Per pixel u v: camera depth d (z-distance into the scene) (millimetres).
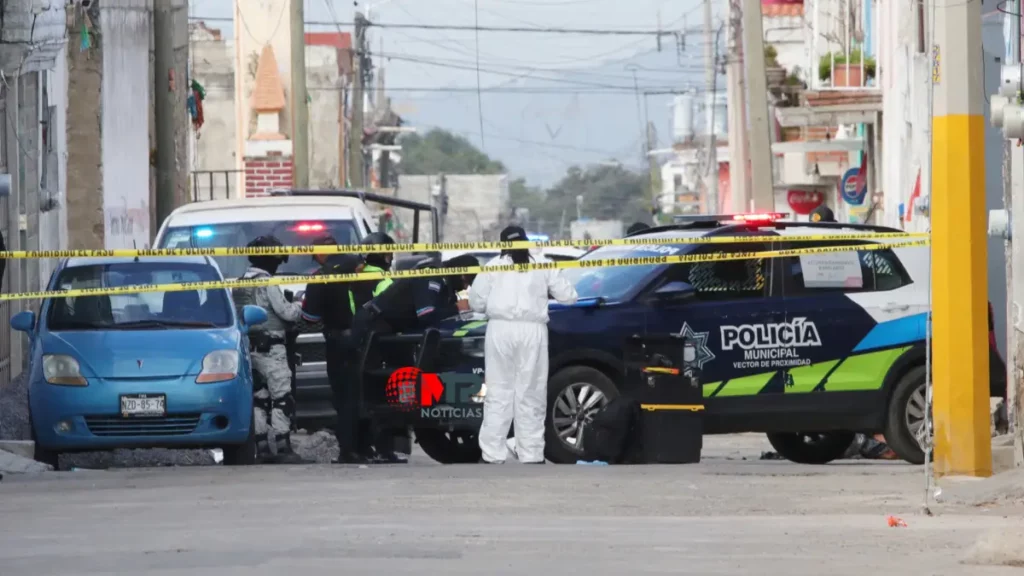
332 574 22188
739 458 55688
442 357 44344
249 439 45500
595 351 43781
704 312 44500
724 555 24531
